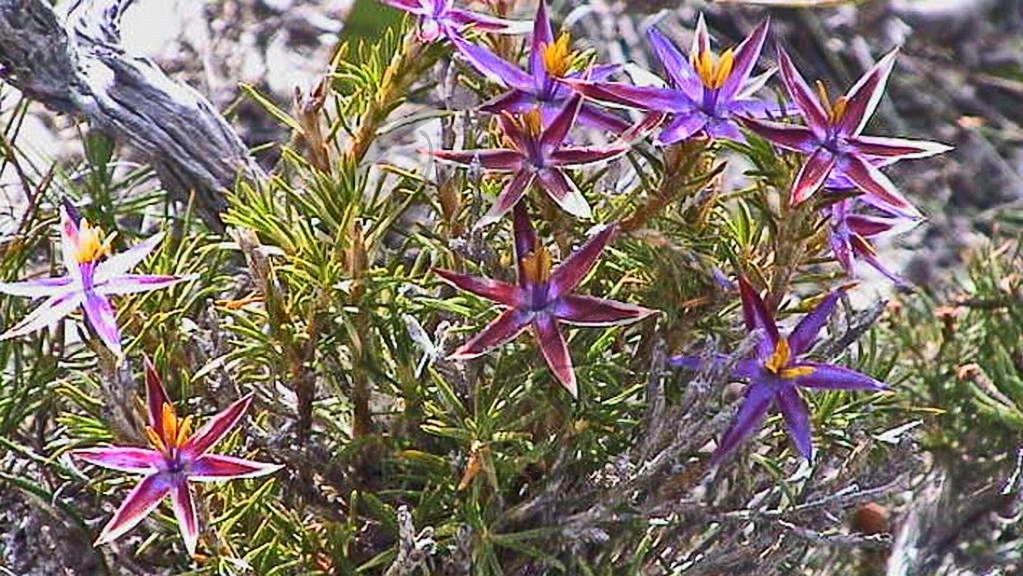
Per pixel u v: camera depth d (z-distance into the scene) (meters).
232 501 0.31
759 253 0.32
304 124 0.31
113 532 0.28
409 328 0.30
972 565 0.40
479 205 0.30
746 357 0.29
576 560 0.31
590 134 0.40
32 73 0.34
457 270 0.31
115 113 0.35
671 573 0.32
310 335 0.30
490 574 0.31
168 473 0.28
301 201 0.31
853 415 0.33
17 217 0.38
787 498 0.33
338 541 0.30
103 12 0.36
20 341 0.34
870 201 0.30
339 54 0.32
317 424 0.33
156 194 0.37
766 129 0.28
